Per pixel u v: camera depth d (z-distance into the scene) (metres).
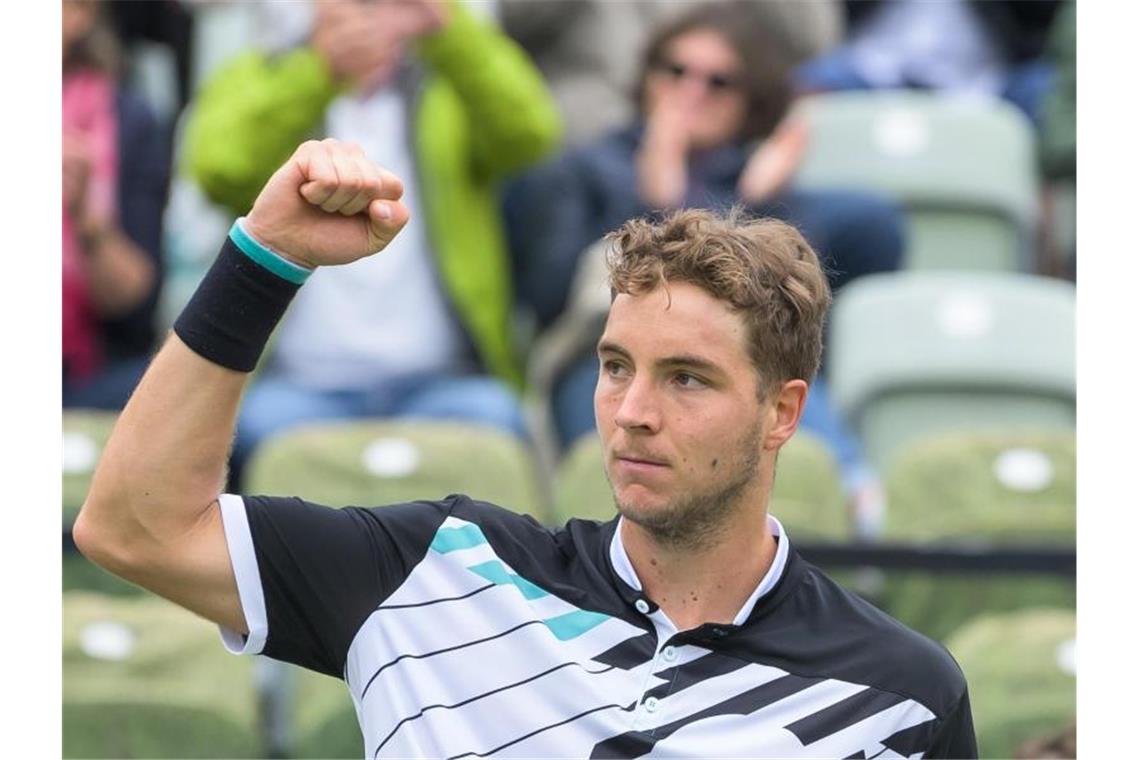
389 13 18.91
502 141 19.58
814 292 9.23
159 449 8.52
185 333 8.53
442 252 19.42
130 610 15.46
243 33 23.62
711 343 8.79
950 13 24.48
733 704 8.94
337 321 19.05
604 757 8.75
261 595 8.87
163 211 20.25
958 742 9.24
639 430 8.80
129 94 20.36
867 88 23.77
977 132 22.70
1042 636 15.19
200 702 15.16
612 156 20.11
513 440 17.56
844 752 8.91
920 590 15.41
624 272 8.96
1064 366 19.84
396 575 9.05
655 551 9.16
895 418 19.84
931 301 19.97
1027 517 16.70
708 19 19.89
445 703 8.83
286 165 8.45
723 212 9.77
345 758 15.21
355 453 16.66
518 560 9.23
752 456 8.98
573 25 22.83
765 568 9.32
